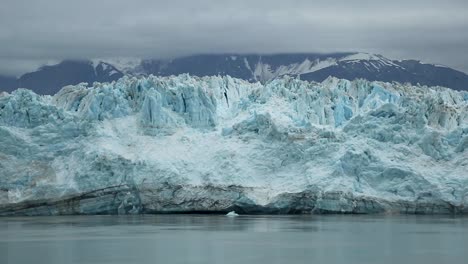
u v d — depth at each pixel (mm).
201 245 179750
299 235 196000
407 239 187625
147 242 184750
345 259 160250
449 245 178000
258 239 189125
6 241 187750
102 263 157125
